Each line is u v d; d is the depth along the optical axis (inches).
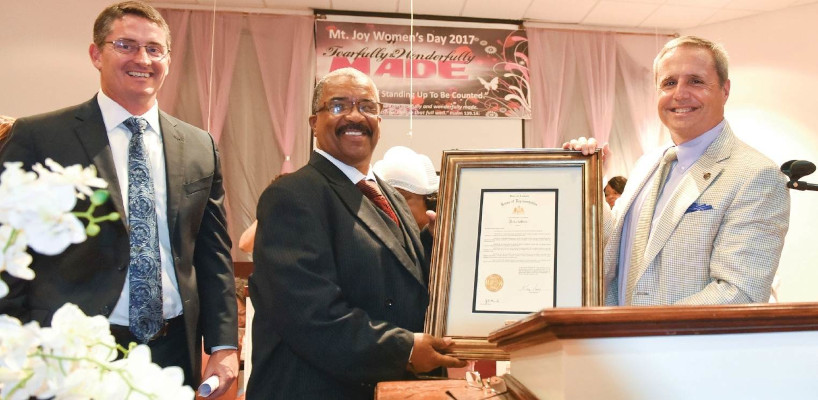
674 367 32.5
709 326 32.2
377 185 82.3
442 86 269.9
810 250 236.1
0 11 212.2
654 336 32.4
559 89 277.1
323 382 66.8
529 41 279.7
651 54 284.5
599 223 65.5
